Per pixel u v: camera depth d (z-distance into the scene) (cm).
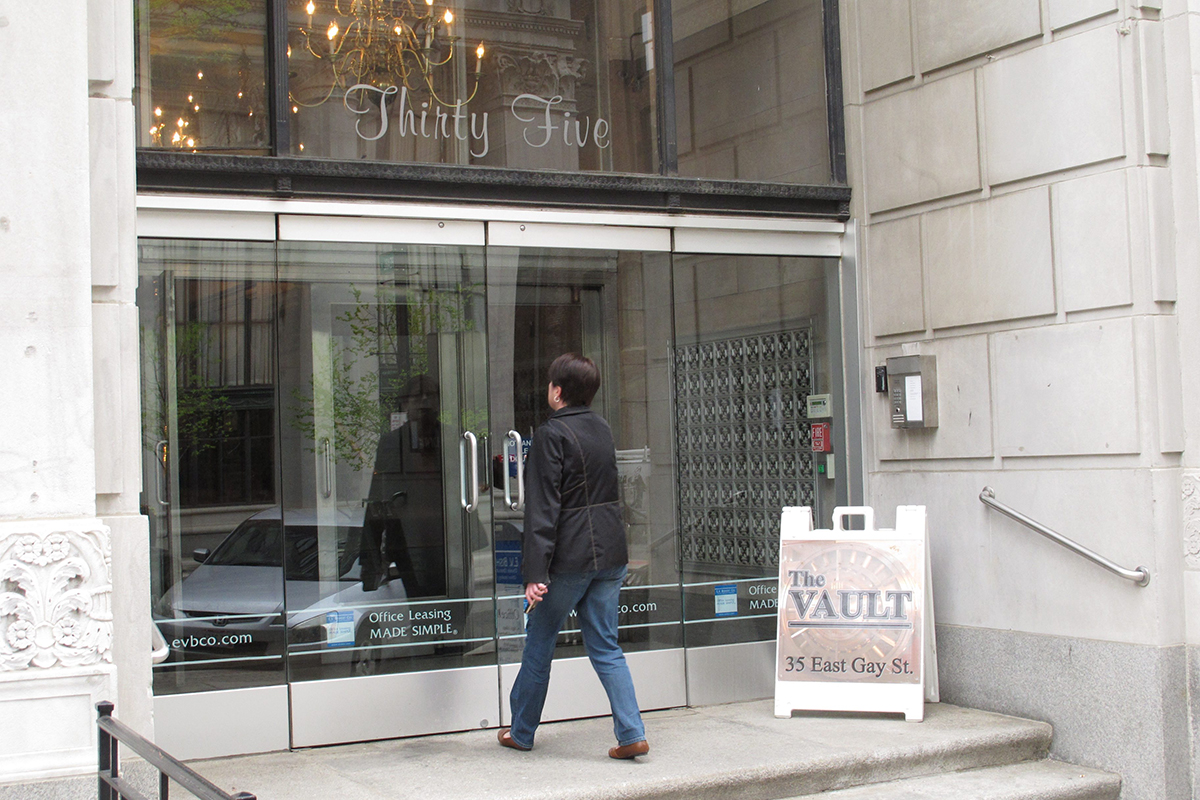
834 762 480
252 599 512
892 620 560
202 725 498
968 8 580
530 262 573
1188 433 507
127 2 381
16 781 339
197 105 514
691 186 604
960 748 512
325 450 530
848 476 644
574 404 482
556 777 453
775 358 632
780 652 572
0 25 354
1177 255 512
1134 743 504
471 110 566
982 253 575
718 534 609
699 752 491
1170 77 514
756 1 637
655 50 608
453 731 542
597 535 468
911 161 614
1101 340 520
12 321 352
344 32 543
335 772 469
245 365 518
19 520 349
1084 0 525
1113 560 514
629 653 582
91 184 372
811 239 641
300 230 529
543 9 586
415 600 540
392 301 546
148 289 503
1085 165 526
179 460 505
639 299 597
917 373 601
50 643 348
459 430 554
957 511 590
